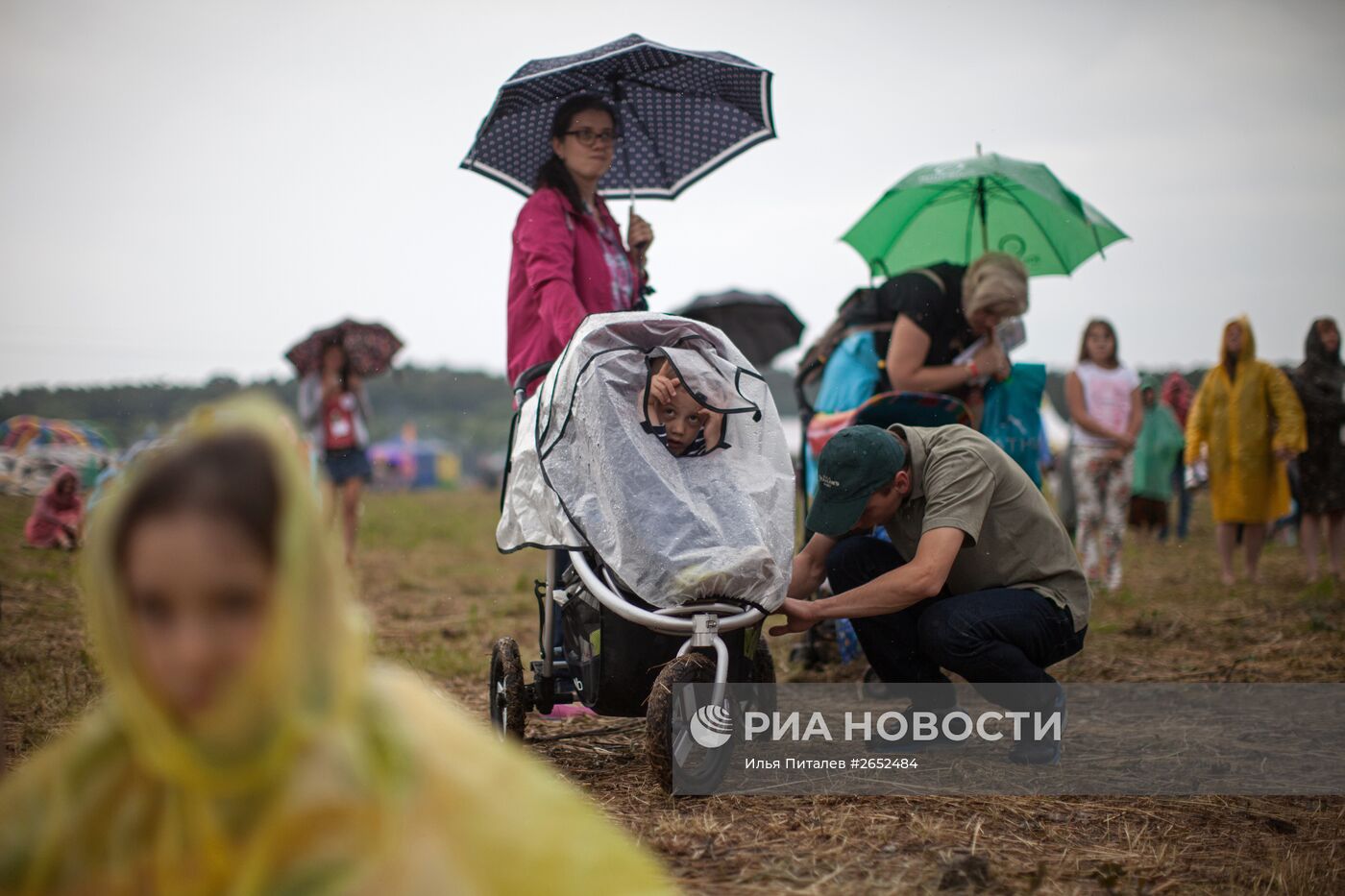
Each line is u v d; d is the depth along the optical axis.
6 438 19.56
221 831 1.29
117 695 1.25
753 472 4.00
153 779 1.34
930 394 4.96
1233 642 6.99
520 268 5.23
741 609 3.75
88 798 1.34
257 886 1.28
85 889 1.34
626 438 3.86
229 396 1.29
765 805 3.74
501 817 1.32
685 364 3.95
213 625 1.19
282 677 1.21
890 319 5.95
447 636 7.38
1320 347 9.78
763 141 6.16
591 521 3.79
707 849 3.29
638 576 3.70
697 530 3.75
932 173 6.58
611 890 1.31
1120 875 3.18
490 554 13.97
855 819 3.61
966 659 4.27
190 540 1.17
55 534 11.72
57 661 5.90
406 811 1.31
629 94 6.04
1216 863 3.33
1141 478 13.40
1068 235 6.94
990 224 7.05
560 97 5.84
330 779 1.28
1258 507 9.63
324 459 10.76
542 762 4.30
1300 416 9.47
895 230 7.13
